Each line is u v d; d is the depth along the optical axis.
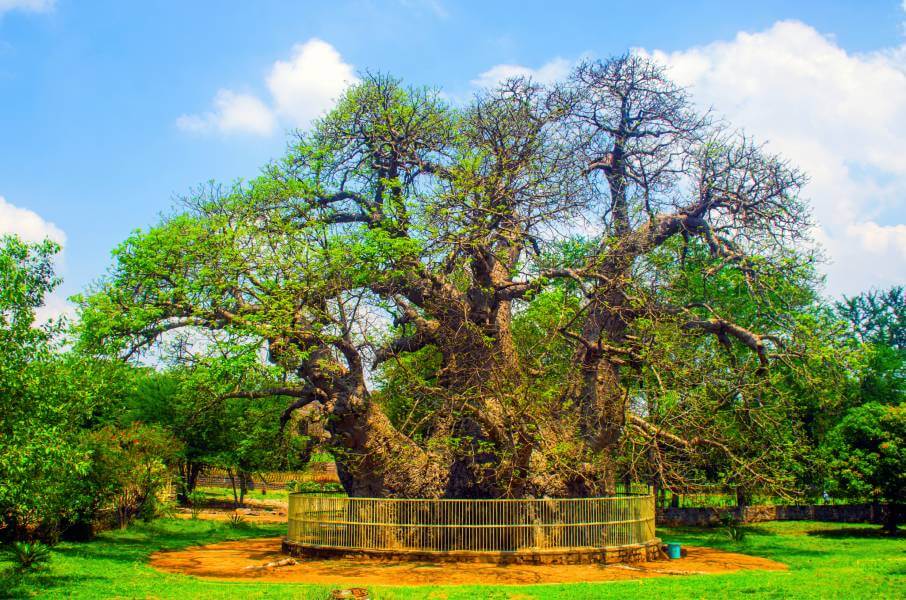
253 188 23.72
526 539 20.42
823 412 37.03
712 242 24.94
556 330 20.97
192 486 41.16
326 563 20.11
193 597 13.98
